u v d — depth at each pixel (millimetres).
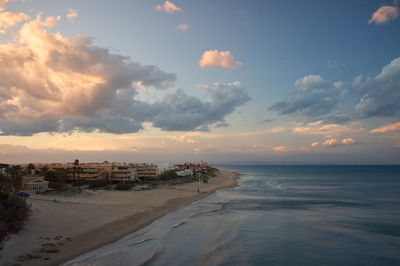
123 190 85062
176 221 44562
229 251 30312
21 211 33906
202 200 71250
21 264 23375
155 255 28219
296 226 42156
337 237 36469
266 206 61281
